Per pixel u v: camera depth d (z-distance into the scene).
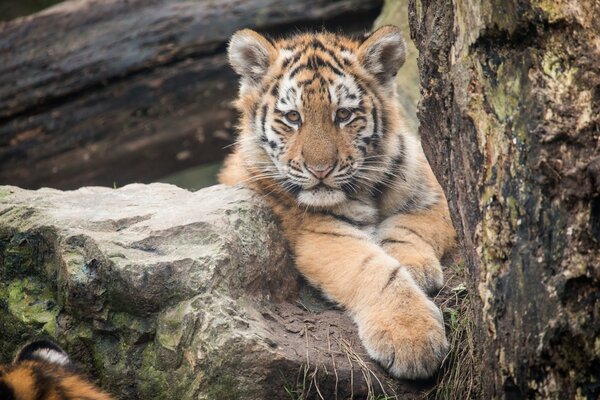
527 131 7.50
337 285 10.87
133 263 9.24
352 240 11.45
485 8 7.84
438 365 9.48
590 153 7.24
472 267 8.30
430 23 8.86
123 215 10.37
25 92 18.12
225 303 9.16
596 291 7.03
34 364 7.80
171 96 19.02
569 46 7.57
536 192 7.36
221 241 9.74
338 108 12.07
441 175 9.05
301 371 9.04
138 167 19.72
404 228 12.05
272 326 9.85
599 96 7.38
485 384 8.00
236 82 19.30
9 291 10.28
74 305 9.60
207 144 20.05
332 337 9.95
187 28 18.88
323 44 12.67
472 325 9.36
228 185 12.57
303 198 11.87
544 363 7.17
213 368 8.82
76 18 18.56
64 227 10.00
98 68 18.42
